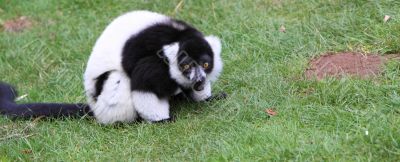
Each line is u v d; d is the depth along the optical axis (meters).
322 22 12.15
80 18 14.32
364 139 8.25
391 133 8.13
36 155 9.27
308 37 11.83
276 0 13.39
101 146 9.37
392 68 10.34
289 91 10.21
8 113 10.45
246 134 8.87
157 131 9.49
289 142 8.41
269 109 9.74
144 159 8.84
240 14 13.05
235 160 8.24
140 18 9.94
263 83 10.50
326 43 11.55
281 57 11.48
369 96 9.64
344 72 10.59
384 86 9.77
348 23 11.91
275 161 8.12
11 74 12.48
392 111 9.11
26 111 10.39
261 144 8.52
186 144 9.00
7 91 10.96
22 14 14.96
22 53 13.12
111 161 8.87
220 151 8.58
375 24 11.76
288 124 9.06
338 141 8.37
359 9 12.28
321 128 8.95
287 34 12.00
